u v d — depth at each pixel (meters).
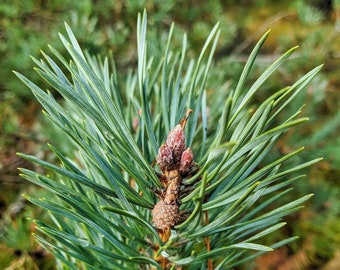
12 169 0.34
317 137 0.32
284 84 0.38
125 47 0.36
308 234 0.32
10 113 0.36
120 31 0.37
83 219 0.13
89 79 0.12
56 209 0.13
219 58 0.42
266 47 0.46
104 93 0.13
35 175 0.13
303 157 0.31
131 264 0.16
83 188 0.17
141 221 0.13
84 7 0.36
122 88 0.31
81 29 0.34
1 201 0.34
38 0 0.38
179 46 0.33
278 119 0.34
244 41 0.47
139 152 0.13
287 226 0.32
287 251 0.31
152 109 0.26
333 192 0.32
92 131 0.15
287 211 0.14
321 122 0.37
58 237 0.15
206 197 0.14
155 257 0.15
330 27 0.39
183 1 0.41
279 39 0.41
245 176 0.14
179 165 0.14
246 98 0.12
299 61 0.37
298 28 0.42
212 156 0.11
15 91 0.33
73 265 0.16
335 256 0.31
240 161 0.13
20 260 0.27
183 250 0.16
